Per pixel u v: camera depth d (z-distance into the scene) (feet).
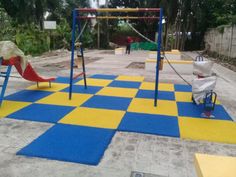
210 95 16.62
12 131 13.35
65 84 24.61
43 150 11.26
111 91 22.30
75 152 11.15
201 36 82.94
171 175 9.68
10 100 18.76
